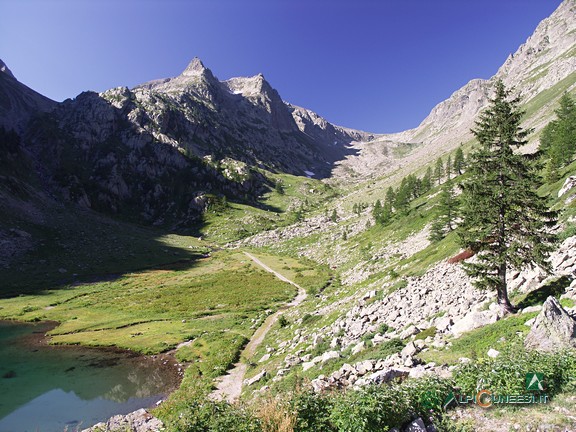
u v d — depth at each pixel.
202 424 11.04
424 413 10.96
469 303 25.38
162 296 83.19
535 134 124.44
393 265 61.72
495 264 20.95
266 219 199.88
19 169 169.62
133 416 15.71
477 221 21.23
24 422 27.11
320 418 10.55
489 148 21.06
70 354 45.16
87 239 132.00
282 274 102.56
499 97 20.58
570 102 78.69
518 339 15.67
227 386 29.83
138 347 47.38
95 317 67.19
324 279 87.25
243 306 72.62
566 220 28.80
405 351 19.50
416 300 31.75
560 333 13.74
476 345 17.47
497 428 9.91
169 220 199.12
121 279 100.81
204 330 55.56
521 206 20.11
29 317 66.12
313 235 157.12
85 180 196.75
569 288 19.11
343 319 36.00
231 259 128.00
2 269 95.75
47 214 141.88
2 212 124.12
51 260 109.00
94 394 32.25
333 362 23.30
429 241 65.25
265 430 10.32
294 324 46.50
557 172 50.06
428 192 129.12
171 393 31.89
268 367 30.97
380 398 10.43
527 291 23.02
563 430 9.15
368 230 123.50
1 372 38.47
